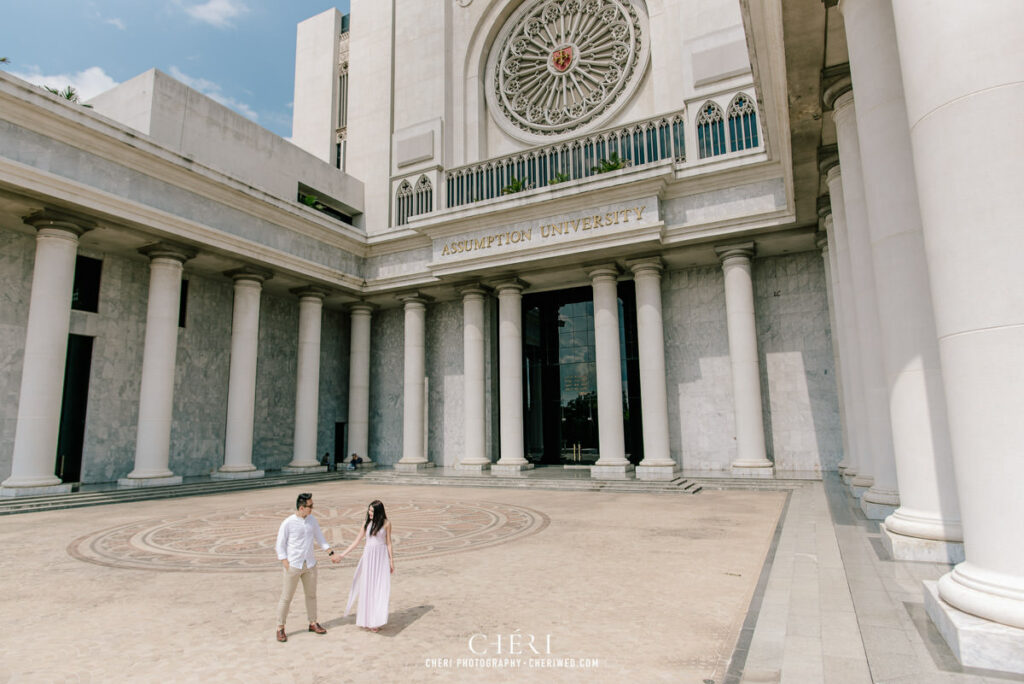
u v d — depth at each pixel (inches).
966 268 196.2
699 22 964.0
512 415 987.9
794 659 190.9
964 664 179.3
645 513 572.4
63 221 700.7
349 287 1108.5
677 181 856.9
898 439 328.5
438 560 377.4
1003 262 188.7
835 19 409.1
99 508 657.6
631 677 193.3
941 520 307.4
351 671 205.0
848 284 609.9
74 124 679.7
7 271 757.3
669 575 330.6
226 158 971.3
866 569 302.7
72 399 827.4
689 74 952.3
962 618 188.4
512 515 569.6
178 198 809.5
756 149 816.3
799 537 407.5
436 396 1178.6
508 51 1210.6
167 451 813.2
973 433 192.9
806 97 510.3
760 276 948.0
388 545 255.4
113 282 875.4
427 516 567.8
